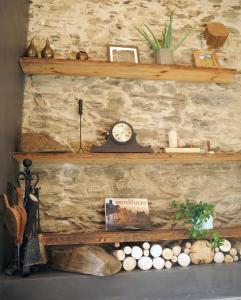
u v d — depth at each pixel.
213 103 3.26
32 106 2.89
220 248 2.70
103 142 2.95
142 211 2.77
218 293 2.51
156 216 2.93
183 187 3.04
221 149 3.18
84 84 3.03
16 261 2.24
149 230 2.62
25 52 2.73
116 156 2.65
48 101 2.93
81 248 2.39
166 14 3.35
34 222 2.20
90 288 2.25
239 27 3.47
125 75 3.03
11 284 2.10
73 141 2.90
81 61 2.72
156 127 3.09
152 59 3.19
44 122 2.88
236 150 3.22
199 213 2.60
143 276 2.38
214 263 2.63
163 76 3.08
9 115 2.31
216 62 3.22
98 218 2.82
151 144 3.05
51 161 2.73
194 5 3.43
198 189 3.07
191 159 2.88
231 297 2.52
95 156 2.61
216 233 2.56
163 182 3.01
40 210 2.74
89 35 3.14
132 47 3.12
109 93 3.06
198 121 3.19
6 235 2.25
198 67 2.94
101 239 2.47
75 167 2.88
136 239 2.52
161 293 2.39
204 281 2.50
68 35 3.09
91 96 3.02
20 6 2.64
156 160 2.86
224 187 3.13
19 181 2.53
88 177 2.88
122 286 2.32
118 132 2.77
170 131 3.02
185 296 2.44
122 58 3.07
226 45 3.41
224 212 3.08
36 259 2.16
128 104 3.08
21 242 2.12
